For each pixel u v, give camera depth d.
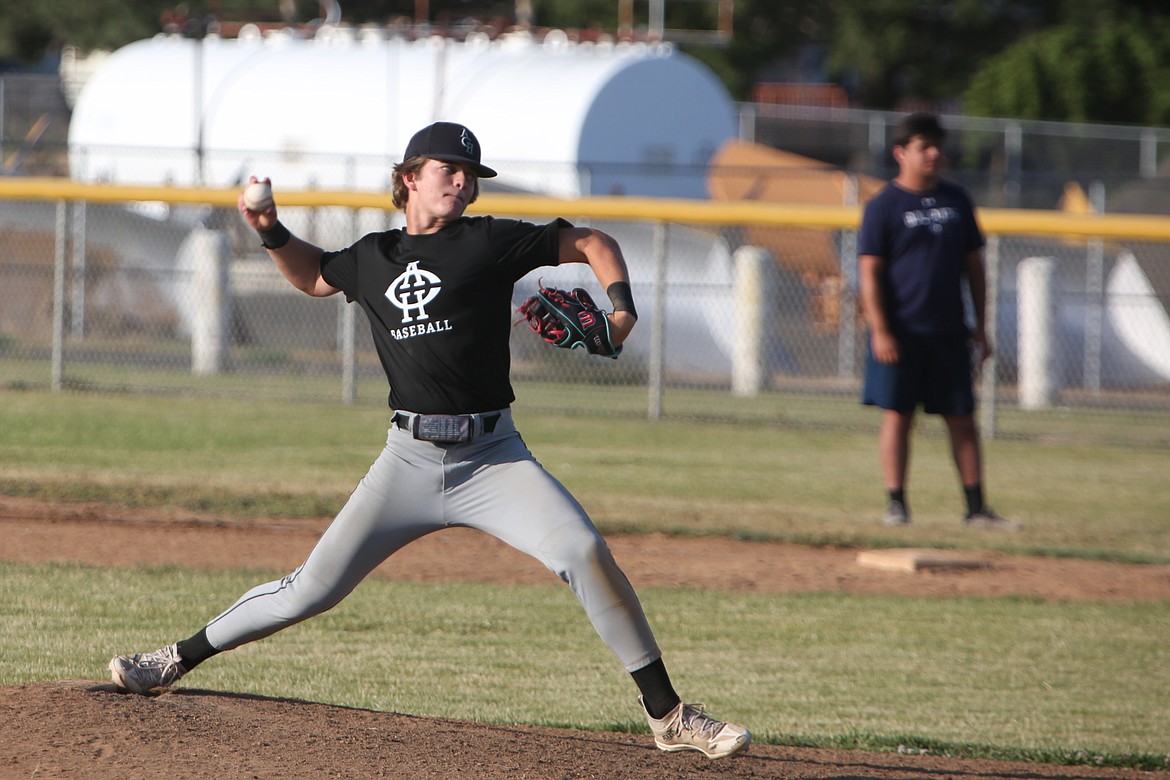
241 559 29.48
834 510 38.22
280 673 21.70
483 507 15.41
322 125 77.69
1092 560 33.03
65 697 16.48
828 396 63.72
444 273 14.85
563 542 15.07
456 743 16.58
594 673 22.52
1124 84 116.56
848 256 67.06
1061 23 145.50
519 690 21.31
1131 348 70.62
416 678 21.78
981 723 20.81
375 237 15.47
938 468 47.12
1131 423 59.44
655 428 53.31
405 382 15.17
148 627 23.59
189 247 69.00
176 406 54.00
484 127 75.06
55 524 32.22
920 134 33.88
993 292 53.47
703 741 15.55
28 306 70.25
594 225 70.19
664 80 77.31
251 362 67.12
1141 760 19.08
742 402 61.38
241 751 15.19
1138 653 25.17
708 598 28.27
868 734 19.80
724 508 37.69
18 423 47.91
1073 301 70.94
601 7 137.12
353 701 20.22
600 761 16.45
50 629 23.27
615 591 15.28
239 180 74.25
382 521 15.55
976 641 25.69
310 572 15.88
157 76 82.00
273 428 49.06
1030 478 45.41
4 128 92.12
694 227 69.69
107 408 52.56
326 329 68.75
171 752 14.93
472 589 28.34
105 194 54.97
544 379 64.94
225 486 37.28
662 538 33.88
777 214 52.44
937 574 30.97
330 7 94.31
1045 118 116.62
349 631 24.77
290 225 68.25
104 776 14.12
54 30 133.25
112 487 36.41
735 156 81.50
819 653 24.56
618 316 14.38
